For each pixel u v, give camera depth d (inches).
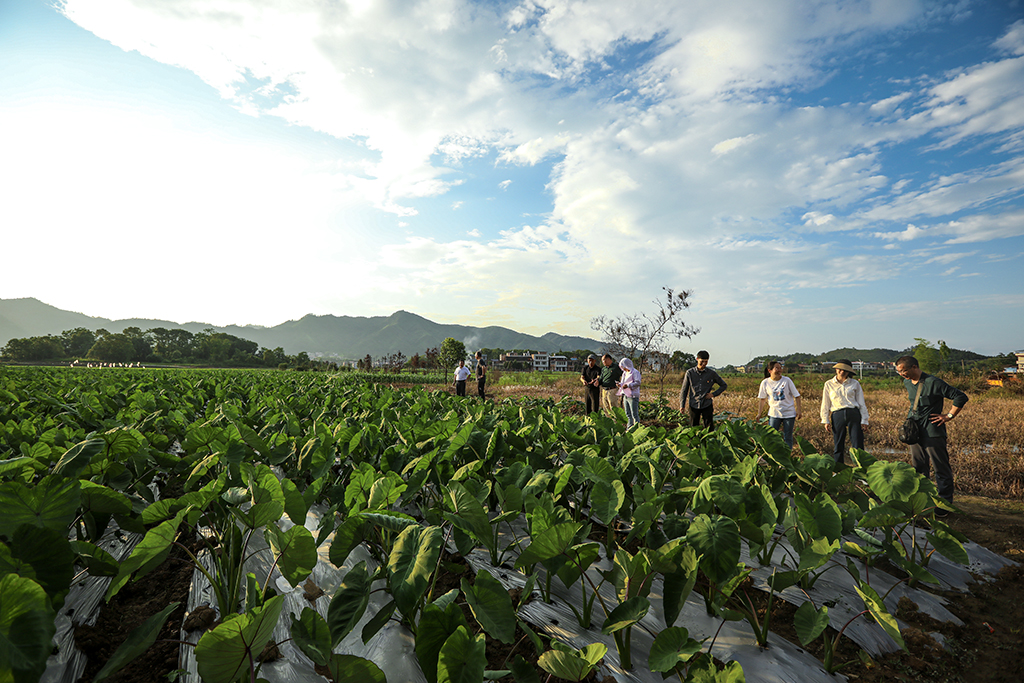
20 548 77.4
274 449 175.6
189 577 123.7
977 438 370.6
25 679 57.0
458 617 79.1
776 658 101.3
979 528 203.6
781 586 107.7
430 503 168.1
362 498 127.9
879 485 143.1
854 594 133.1
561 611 116.3
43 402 276.8
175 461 156.4
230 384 496.4
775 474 174.1
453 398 399.9
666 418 435.8
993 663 110.9
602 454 190.2
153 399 280.1
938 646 114.6
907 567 125.3
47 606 62.6
